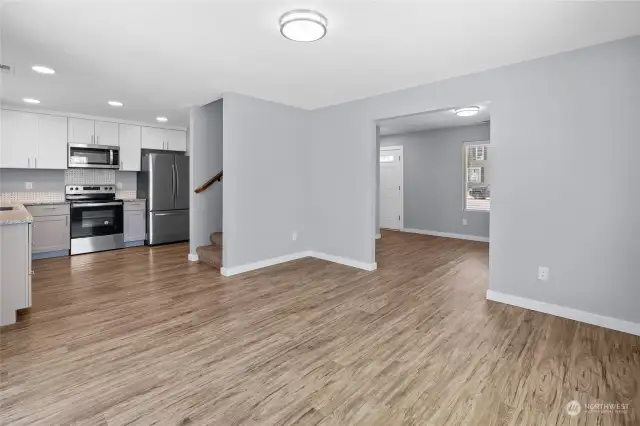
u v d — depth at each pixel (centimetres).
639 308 255
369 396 186
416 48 276
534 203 301
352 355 229
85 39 261
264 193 454
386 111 409
